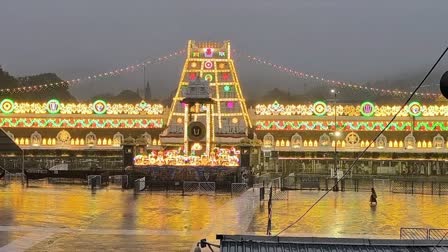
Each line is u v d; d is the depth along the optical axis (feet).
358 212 143.84
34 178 253.65
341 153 360.48
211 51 360.89
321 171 359.05
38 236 102.99
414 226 119.14
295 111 369.91
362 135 362.94
